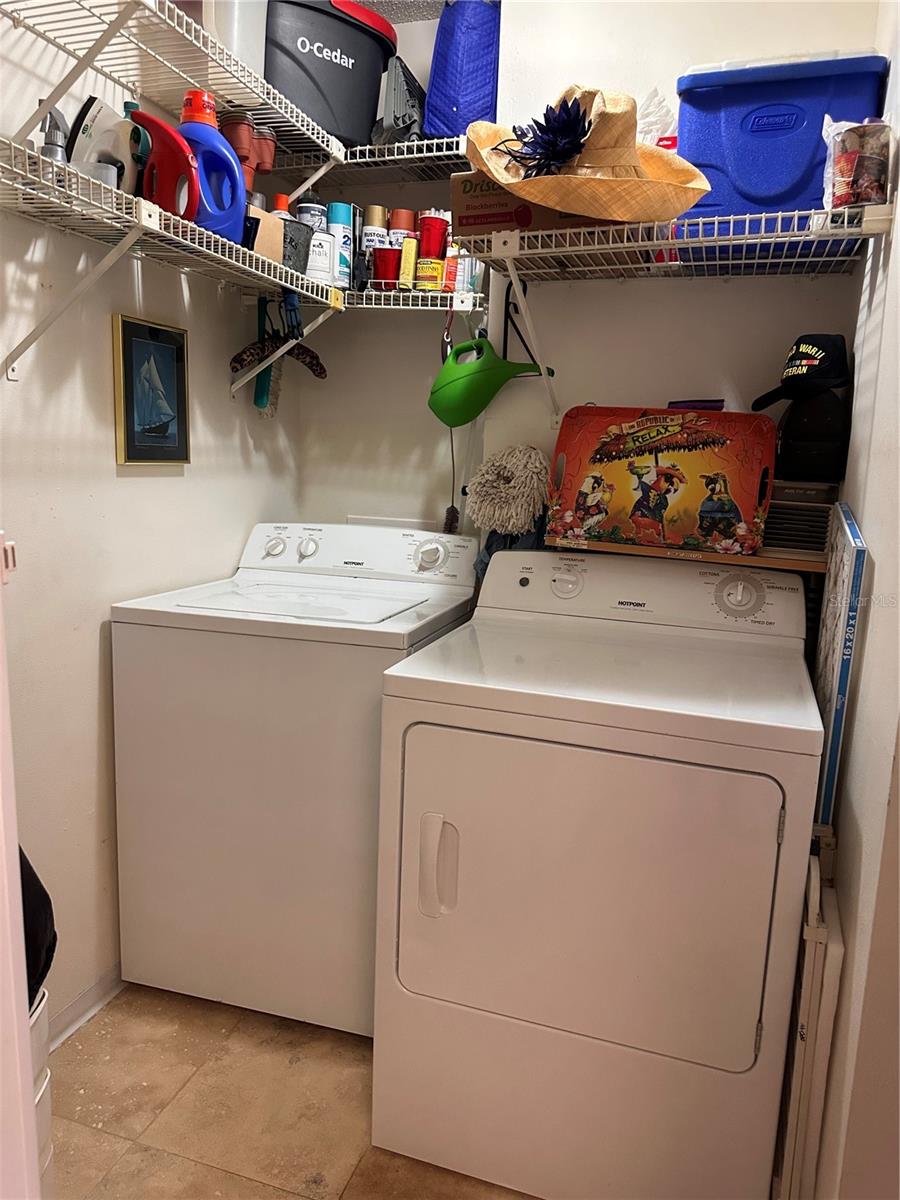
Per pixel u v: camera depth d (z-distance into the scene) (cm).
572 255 168
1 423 146
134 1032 176
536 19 184
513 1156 142
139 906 183
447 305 205
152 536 188
